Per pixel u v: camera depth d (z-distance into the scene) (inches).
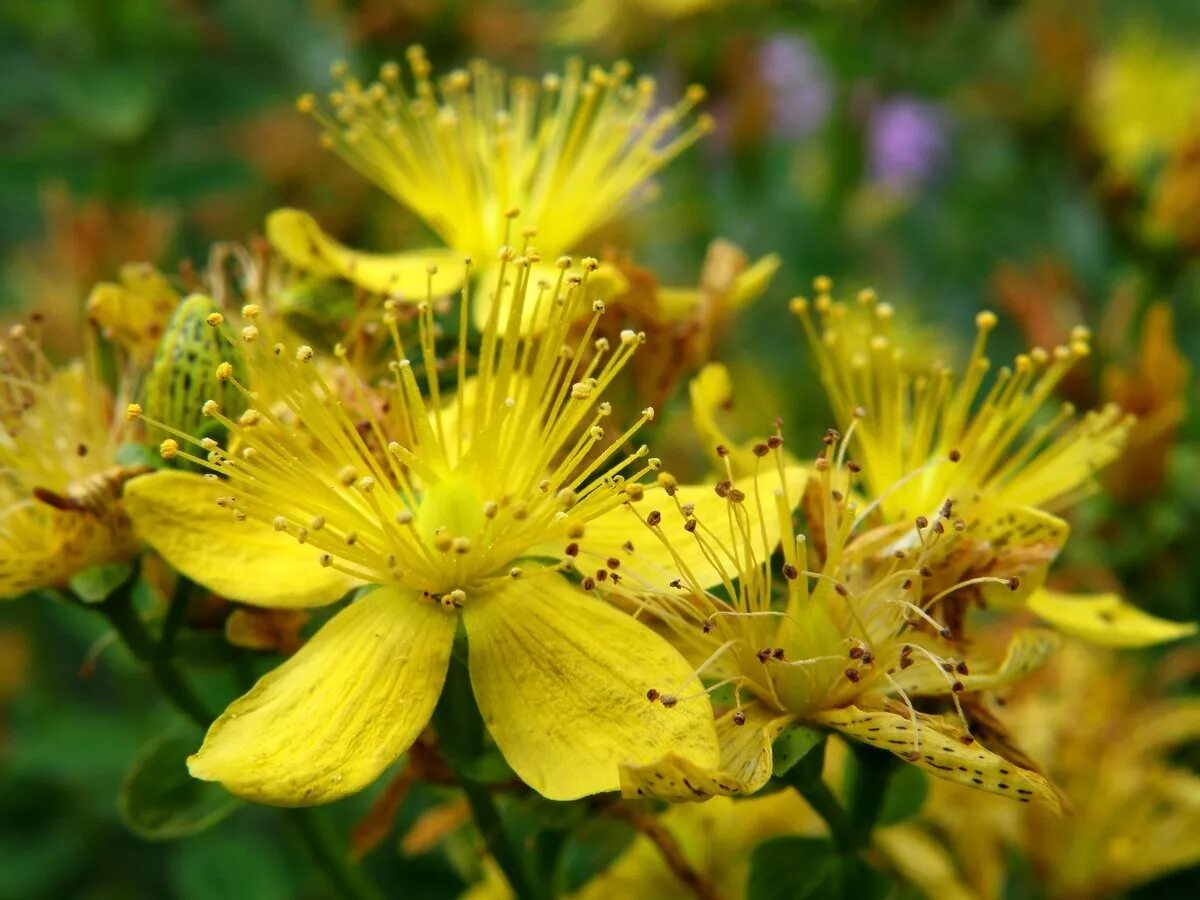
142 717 6.4
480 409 4.1
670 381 4.5
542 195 5.0
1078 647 5.2
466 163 5.0
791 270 7.6
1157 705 5.1
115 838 6.6
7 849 6.5
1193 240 6.0
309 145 7.5
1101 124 7.2
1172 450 5.5
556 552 4.1
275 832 6.3
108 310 4.6
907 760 3.9
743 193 7.8
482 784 4.3
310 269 4.6
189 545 4.1
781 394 6.8
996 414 4.5
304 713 3.9
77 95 7.0
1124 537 5.6
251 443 4.0
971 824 4.9
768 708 4.1
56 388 4.6
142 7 7.3
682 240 7.9
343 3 7.2
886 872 4.5
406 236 7.2
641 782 3.7
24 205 8.3
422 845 4.6
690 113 7.8
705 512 4.2
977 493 4.3
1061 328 6.0
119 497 4.3
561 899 4.8
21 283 7.5
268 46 8.4
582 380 4.2
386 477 4.1
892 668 4.0
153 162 7.2
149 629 4.5
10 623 6.9
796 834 4.6
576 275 4.3
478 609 4.0
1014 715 5.1
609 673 3.9
